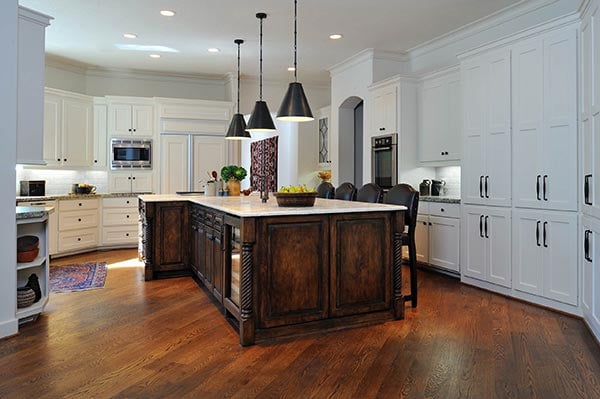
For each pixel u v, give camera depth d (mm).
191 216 4812
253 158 11086
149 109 6945
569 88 3416
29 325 3236
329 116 7613
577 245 3391
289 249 2998
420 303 3832
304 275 3049
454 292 4203
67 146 6336
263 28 5168
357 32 5328
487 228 4219
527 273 3812
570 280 3451
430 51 5855
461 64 4496
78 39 5602
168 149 7012
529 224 3783
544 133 3623
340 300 3178
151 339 2971
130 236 6762
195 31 5289
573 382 2338
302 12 4688
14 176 3021
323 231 3111
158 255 4750
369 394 2225
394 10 4629
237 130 5176
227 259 3367
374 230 3299
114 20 4926
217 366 2547
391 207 3322
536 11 4430
